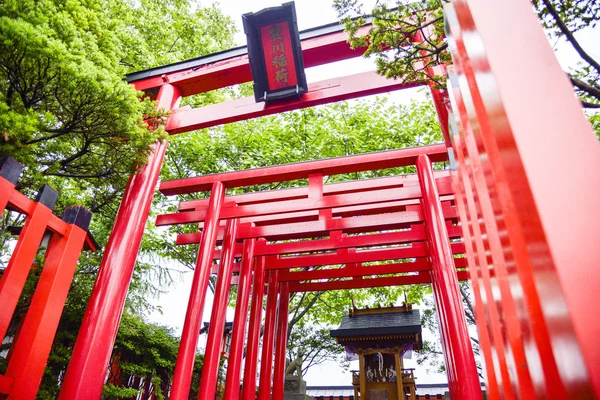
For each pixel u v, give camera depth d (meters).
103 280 5.21
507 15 1.19
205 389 6.80
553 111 0.94
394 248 8.87
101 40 4.73
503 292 1.33
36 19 3.79
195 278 6.57
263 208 7.36
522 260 1.03
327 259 9.41
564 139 0.88
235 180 7.35
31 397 3.89
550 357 0.90
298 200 7.13
